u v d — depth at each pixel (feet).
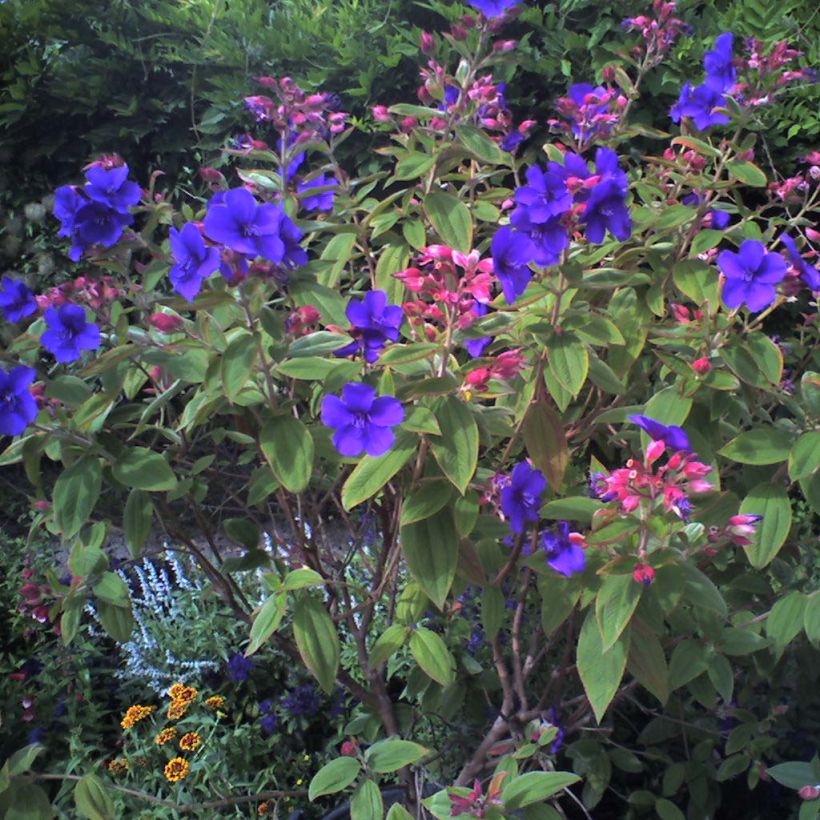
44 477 17.42
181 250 5.94
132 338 6.42
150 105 17.03
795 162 14.79
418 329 6.35
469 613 10.29
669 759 9.18
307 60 16.02
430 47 7.94
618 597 5.82
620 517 5.88
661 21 9.01
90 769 10.98
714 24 14.67
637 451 7.88
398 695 11.39
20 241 17.60
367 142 15.80
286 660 11.97
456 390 6.10
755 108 8.57
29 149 17.51
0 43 17.26
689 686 7.89
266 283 6.13
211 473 8.84
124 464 6.49
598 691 6.04
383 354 6.02
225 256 5.83
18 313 6.99
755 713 9.65
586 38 15.12
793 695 9.61
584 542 6.02
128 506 6.68
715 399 7.21
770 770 7.38
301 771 10.96
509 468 9.53
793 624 6.92
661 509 5.89
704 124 8.52
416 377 6.61
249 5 16.97
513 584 9.57
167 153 17.51
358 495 5.95
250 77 15.89
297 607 6.72
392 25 15.70
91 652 12.91
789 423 6.80
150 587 13.56
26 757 6.42
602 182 6.39
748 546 6.67
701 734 9.45
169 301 5.90
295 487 6.13
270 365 6.34
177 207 17.02
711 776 9.06
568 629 8.20
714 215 8.54
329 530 13.65
